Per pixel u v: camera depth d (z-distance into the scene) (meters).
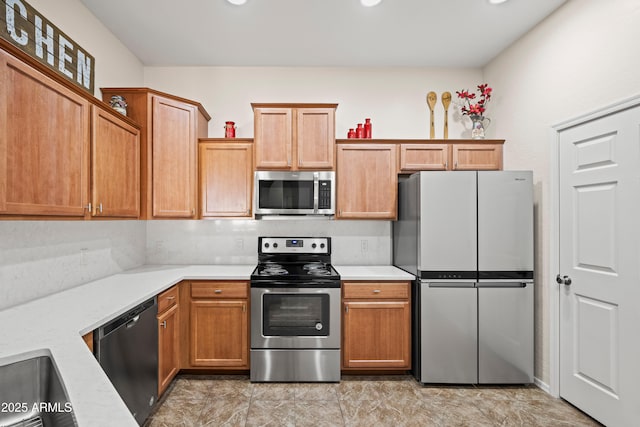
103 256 2.54
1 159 1.28
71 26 2.20
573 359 2.32
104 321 1.56
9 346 1.19
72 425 0.74
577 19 2.25
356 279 2.71
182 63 3.24
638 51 1.86
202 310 2.68
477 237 2.58
